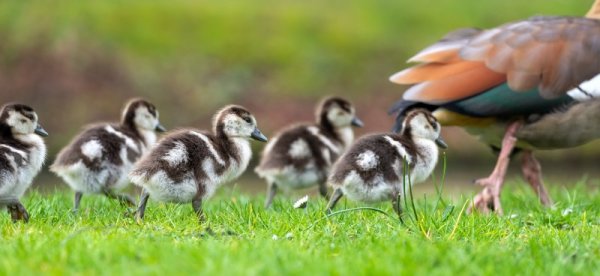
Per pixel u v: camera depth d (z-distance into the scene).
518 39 13.97
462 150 26.52
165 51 31.42
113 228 10.66
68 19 32.00
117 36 31.69
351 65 31.33
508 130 14.02
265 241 9.73
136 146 14.07
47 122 28.77
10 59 30.39
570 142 14.16
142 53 31.20
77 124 28.66
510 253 9.39
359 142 12.76
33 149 12.13
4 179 11.30
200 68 30.81
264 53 31.58
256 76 30.66
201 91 30.02
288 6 34.38
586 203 14.07
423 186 22.28
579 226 11.75
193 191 11.94
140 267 8.38
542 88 13.67
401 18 34.22
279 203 14.44
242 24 32.91
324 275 8.06
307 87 30.38
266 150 15.63
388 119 29.33
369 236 10.27
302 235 10.38
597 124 13.89
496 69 13.76
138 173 11.57
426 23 34.03
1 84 29.66
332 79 30.75
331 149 15.89
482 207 13.78
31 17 31.94
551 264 8.93
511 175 24.70
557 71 13.70
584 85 13.70
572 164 26.02
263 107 29.55
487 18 34.69
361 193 12.48
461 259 8.73
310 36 32.59
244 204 13.57
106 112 29.09
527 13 34.75
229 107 13.05
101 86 29.91
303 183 15.60
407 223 11.20
